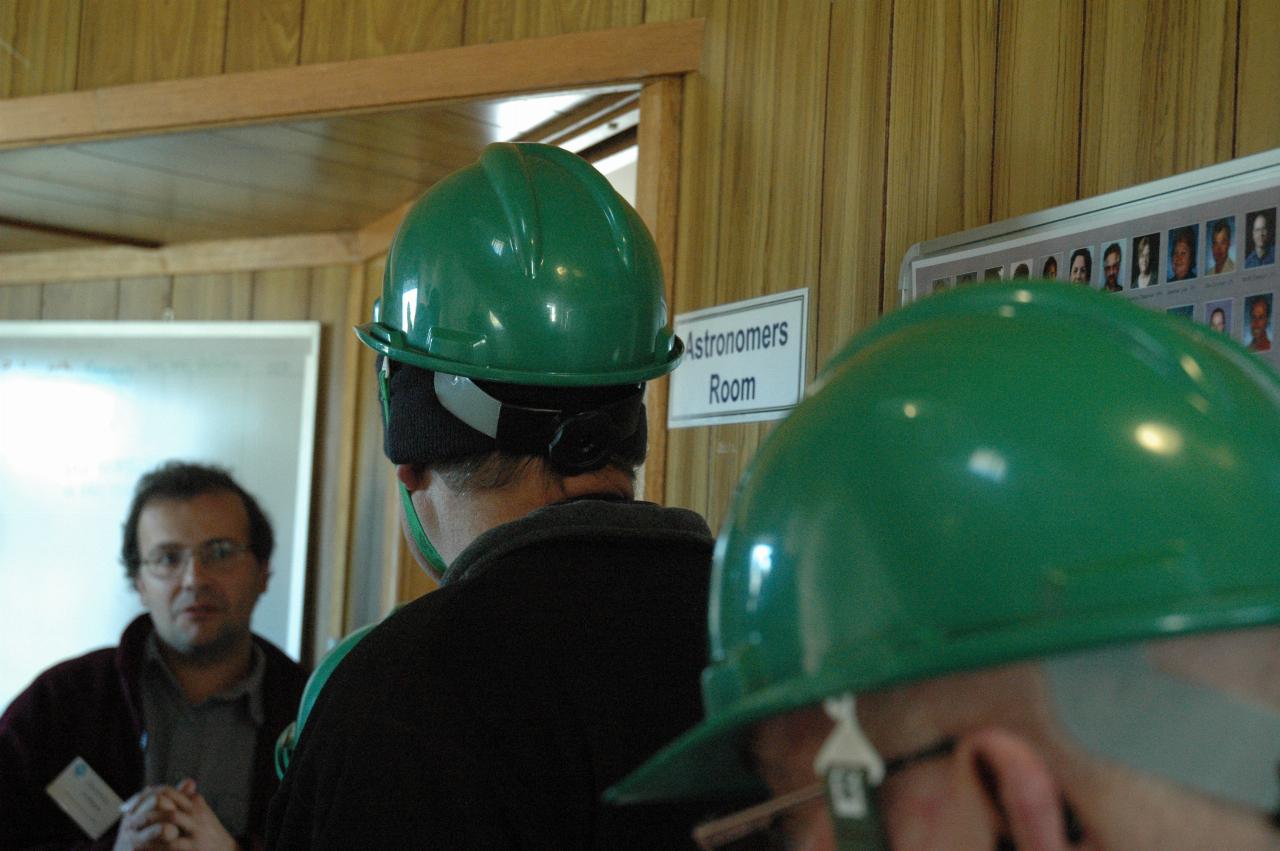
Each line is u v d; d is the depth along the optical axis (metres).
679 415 1.85
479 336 0.95
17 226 3.21
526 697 0.78
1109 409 0.40
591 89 1.98
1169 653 0.37
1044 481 0.39
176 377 3.34
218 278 3.36
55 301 3.58
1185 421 0.39
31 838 1.85
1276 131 1.01
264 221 3.10
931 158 1.42
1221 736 0.36
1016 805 0.38
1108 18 1.20
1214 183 1.02
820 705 0.44
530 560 0.84
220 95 2.38
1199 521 0.38
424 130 2.31
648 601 0.83
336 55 2.28
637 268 1.00
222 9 2.43
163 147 2.54
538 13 2.04
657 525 0.89
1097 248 1.14
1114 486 0.39
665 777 0.49
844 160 1.56
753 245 1.72
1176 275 1.05
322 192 2.80
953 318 0.47
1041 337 0.43
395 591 2.82
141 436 3.36
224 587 1.98
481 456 0.95
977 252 1.29
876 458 0.43
